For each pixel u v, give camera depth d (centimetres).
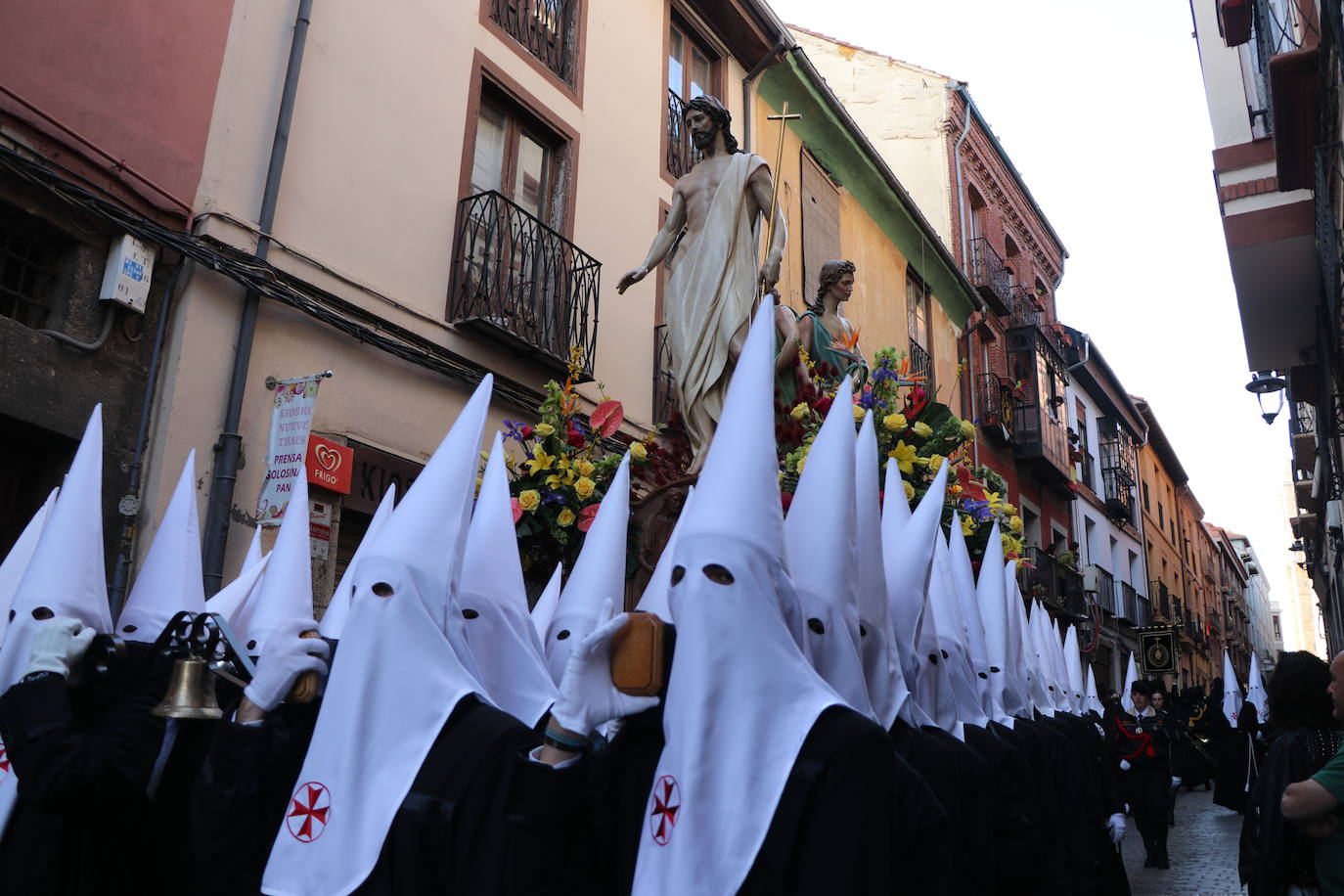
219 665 274
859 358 691
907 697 296
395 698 241
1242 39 1090
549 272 1068
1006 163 2661
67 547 293
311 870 231
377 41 935
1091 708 1057
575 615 363
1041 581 2292
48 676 260
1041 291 2919
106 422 694
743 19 1477
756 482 235
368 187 909
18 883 264
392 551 254
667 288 677
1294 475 2200
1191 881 866
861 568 291
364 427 877
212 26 792
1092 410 3300
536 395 1052
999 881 340
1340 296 909
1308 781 325
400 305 919
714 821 209
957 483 581
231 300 780
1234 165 1145
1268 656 8306
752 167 675
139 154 729
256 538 458
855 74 2452
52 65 684
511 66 1089
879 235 1939
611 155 1218
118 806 267
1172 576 4297
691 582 224
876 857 204
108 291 697
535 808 219
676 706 218
